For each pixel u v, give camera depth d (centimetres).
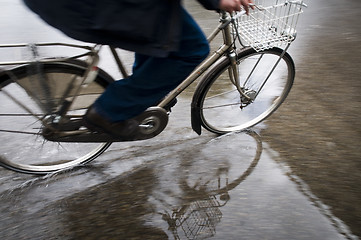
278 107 297
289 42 228
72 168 244
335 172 234
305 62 369
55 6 140
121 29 142
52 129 202
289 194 219
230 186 228
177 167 245
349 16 481
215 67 236
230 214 208
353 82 332
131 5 138
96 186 230
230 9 156
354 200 213
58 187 229
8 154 251
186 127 285
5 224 203
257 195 220
